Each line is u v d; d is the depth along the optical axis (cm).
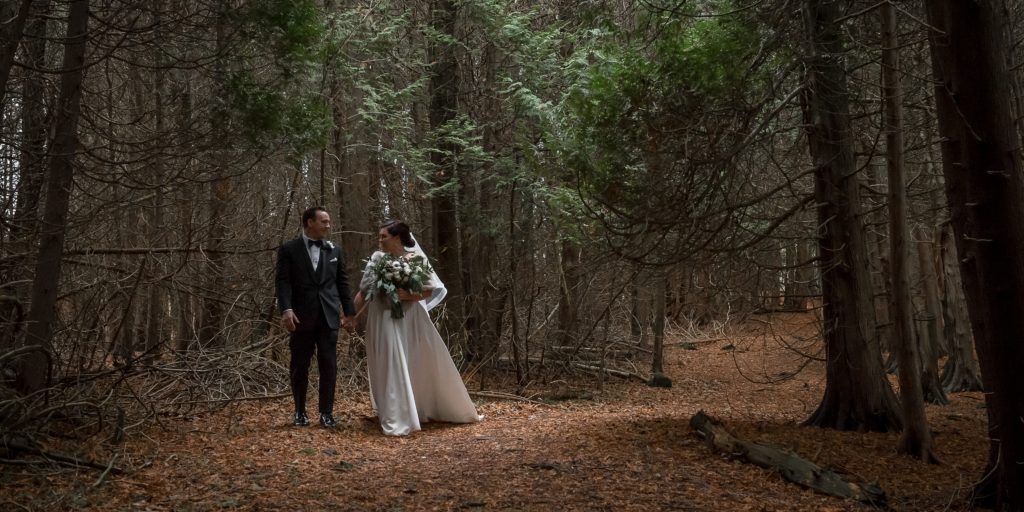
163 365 781
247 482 482
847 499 479
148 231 972
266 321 948
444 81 1192
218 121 653
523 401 926
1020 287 421
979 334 451
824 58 686
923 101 771
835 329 752
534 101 1015
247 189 1145
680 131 644
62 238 622
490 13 1109
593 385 1095
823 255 758
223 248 1020
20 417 550
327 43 921
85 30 618
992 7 422
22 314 629
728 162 655
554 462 541
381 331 712
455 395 753
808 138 762
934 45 448
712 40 647
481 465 539
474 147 1081
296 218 1277
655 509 436
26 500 426
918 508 477
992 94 421
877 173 1107
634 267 745
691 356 1506
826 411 754
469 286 1252
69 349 783
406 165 1112
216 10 638
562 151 684
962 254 447
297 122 686
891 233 619
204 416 723
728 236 728
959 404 996
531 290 1141
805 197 751
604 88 661
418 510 424
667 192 657
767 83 670
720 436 590
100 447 564
